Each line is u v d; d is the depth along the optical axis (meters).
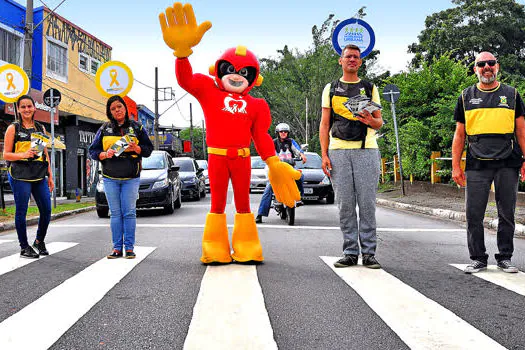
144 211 12.87
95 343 2.83
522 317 3.30
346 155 4.87
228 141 5.02
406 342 2.84
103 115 25.78
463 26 36.22
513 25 35.91
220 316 3.27
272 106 48.50
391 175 21.16
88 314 3.37
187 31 4.70
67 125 22.11
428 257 5.62
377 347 2.77
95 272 4.66
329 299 3.73
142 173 11.81
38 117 17.75
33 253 5.52
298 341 2.87
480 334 2.96
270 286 4.13
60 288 4.07
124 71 10.42
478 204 4.73
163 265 5.02
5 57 18.23
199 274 4.60
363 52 10.32
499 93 4.68
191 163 18.67
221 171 5.05
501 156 4.64
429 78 16.89
